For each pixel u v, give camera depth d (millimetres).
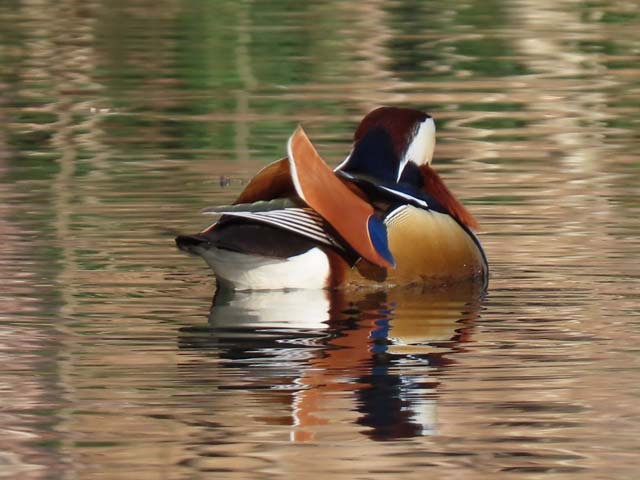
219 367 10102
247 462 8492
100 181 16766
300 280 12242
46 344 10664
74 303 11852
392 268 12484
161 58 24766
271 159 18047
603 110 21016
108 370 10039
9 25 28031
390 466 8453
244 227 12141
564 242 13992
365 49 25344
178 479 8289
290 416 9172
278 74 23500
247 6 29438
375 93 22016
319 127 19844
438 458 8570
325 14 28547
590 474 8359
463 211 13312
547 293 12289
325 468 8445
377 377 9875
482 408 9312
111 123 20406
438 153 18391
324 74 23469
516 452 8633
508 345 10656
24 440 8797
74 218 14898
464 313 11680
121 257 13406
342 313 11688
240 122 20266
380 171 13289
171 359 10312
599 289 12352
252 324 11281
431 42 25844
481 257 13078
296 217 12219
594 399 9430
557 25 27422
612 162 17766
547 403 9344
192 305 11852
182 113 20938
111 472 8391
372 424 8992
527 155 18219
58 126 20234
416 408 9297
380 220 12586
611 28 27203
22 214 15094
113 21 28250
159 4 30000
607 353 10406
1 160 18125
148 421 9109
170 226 14578
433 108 21094
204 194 16000
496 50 25234
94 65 24438
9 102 21891
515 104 21375
